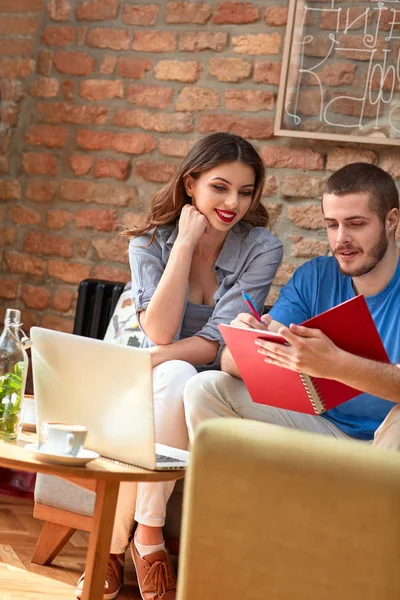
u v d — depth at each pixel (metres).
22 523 3.24
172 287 2.88
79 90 4.04
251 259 3.02
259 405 2.59
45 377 2.08
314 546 1.12
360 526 1.09
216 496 1.18
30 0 4.08
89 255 4.01
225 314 2.92
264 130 3.75
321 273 2.73
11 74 4.11
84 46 4.03
